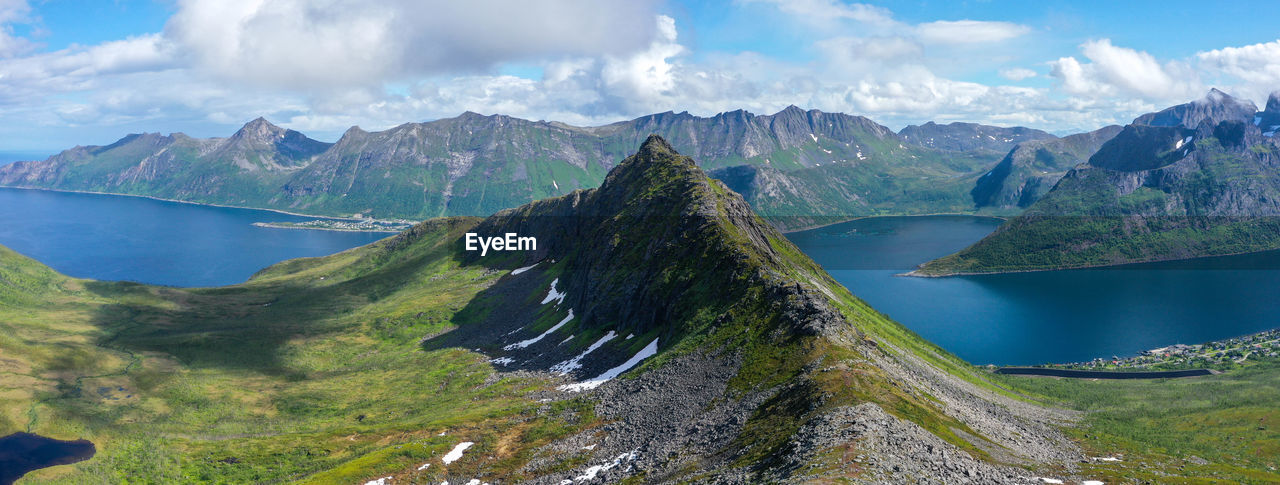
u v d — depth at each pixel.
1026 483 86.56
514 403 180.88
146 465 162.25
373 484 133.62
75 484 154.25
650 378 157.50
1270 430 161.00
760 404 120.69
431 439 153.38
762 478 83.81
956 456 90.12
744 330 160.00
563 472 122.94
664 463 110.62
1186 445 149.12
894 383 123.69
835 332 144.00
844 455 79.88
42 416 195.38
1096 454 122.75
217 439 183.88
